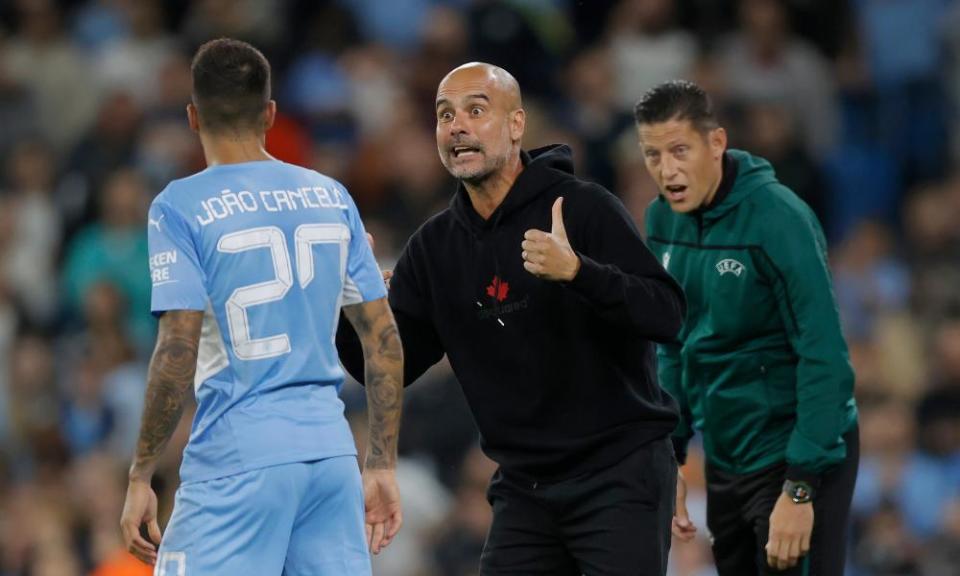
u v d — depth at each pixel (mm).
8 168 49938
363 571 18906
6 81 52062
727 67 50938
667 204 22734
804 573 21797
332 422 18859
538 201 20453
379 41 53500
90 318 43875
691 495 34625
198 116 19297
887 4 53094
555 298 20234
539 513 20844
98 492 37719
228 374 18578
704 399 22531
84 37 53656
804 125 51156
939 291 45250
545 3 50344
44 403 43438
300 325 18812
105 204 46531
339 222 19375
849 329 44531
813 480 21312
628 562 20125
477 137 20125
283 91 50969
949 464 39344
